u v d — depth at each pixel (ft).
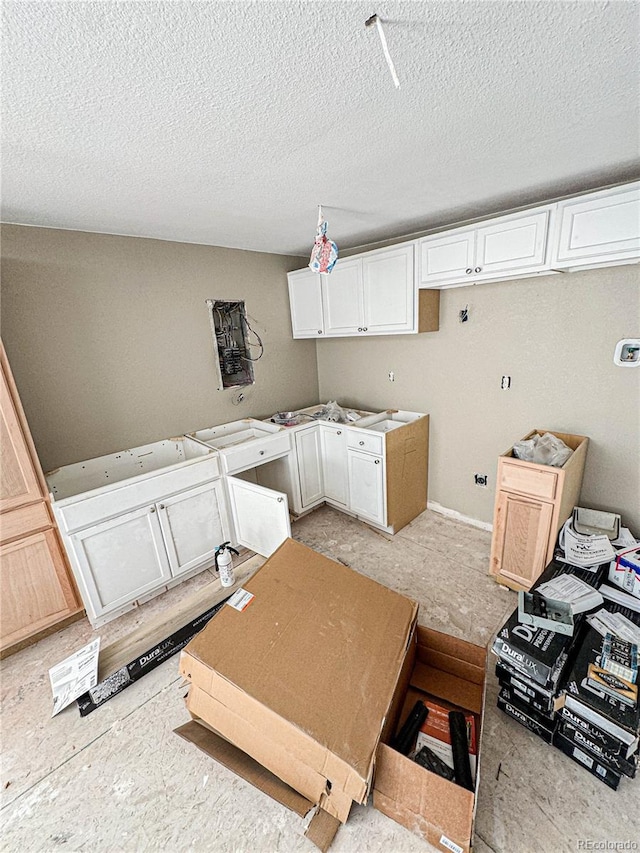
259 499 7.82
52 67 2.80
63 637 6.97
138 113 3.54
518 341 8.19
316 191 5.96
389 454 9.15
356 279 9.50
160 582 7.84
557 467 6.64
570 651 5.04
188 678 4.57
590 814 4.13
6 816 4.34
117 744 5.06
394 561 8.66
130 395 8.49
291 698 4.06
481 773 4.54
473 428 9.42
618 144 4.76
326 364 12.51
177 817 4.27
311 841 3.95
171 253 8.76
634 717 4.19
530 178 5.90
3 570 6.27
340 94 3.44
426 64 3.09
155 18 2.41
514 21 2.63
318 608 5.03
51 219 6.54
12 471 6.15
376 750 3.76
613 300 6.87
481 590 7.60
